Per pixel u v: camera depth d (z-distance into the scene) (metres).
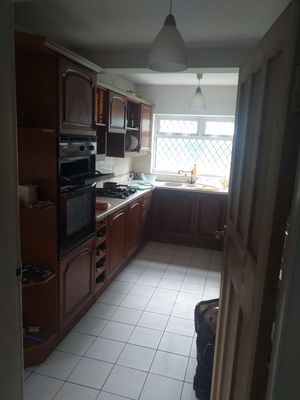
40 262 2.08
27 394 1.83
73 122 2.05
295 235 0.71
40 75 1.84
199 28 2.26
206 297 3.01
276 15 2.00
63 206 2.02
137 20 2.17
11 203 1.06
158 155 5.03
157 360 2.16
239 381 1.10
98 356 2.17
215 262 3.90
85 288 2.56
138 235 3.95
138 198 3.72
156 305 2.83
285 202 0.77
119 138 3.59
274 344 0.80
